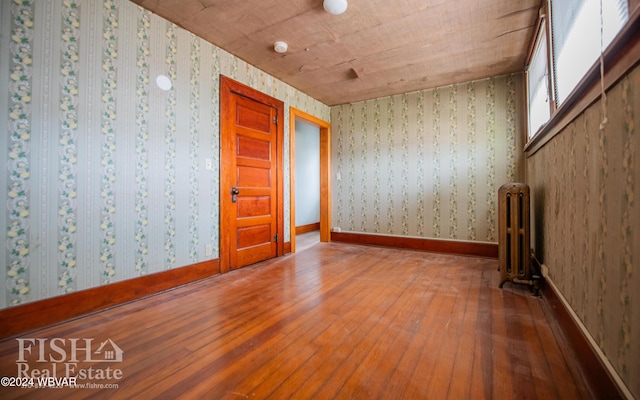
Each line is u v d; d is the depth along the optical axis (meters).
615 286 1.01
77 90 1.94
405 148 4.26
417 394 1.17
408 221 4.24
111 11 2.11
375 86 3.98
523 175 3.51
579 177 1.40
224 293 2.38
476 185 3.78
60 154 1.87
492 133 3.68
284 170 3.89
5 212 1.66
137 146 2.28
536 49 2.73
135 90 2.26
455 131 3.90
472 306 2.07
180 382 1.25
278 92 3.76
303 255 3.84
